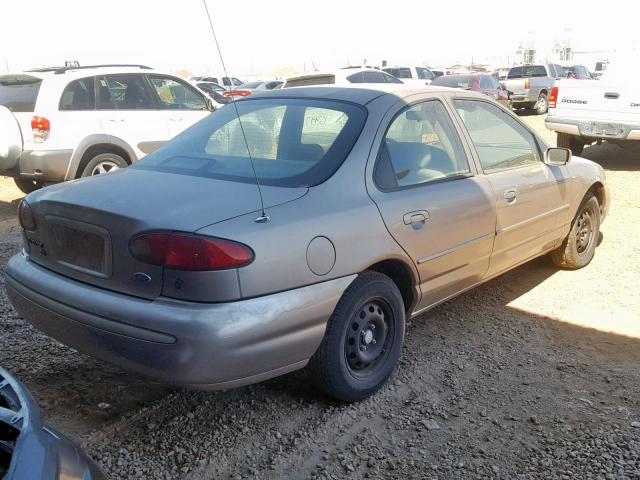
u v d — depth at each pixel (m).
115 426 3.15
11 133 7.76
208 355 2.67
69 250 3.11
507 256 4.46
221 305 2.72
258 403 3.41
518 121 4.79
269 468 2.89
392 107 3.72
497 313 4.72
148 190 3.16
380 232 3.31
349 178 3.32
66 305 3.00
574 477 2.83
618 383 3.68
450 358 3.99
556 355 4.05
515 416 3.34
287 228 2.92
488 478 2.84
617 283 5.32
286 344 2.90
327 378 3.22
